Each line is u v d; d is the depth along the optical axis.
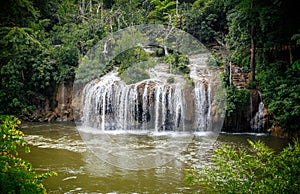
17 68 15.52
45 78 16.12
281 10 11.90
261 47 14.57
